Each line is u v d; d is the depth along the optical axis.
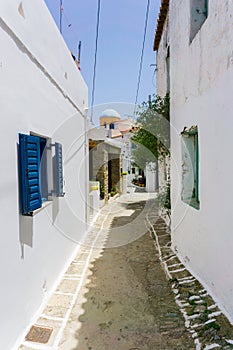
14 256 3.16
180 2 5.80
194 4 5.01
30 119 3.77
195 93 4.75
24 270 3.47
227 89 3.38
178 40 6.06
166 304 4.18
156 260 6.24
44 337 3.39
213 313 3.57
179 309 3.97
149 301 4.31
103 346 3.23
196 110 4.70
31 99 3.81
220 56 3.57
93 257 6.59
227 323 3.31
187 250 5.40
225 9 3.37
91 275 5.45
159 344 3.24
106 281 5.14
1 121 2.86
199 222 4.62
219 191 3.71
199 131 4.55
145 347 3.20
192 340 3.24
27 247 3.59
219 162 3.69
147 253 6.79
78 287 4.89
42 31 4.27
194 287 4.41
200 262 4.58
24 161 3.36
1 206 2.84
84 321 3.77
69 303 4.29
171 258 6.07
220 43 3.56
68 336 3.42
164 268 5.65
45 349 3.17
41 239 4.21
